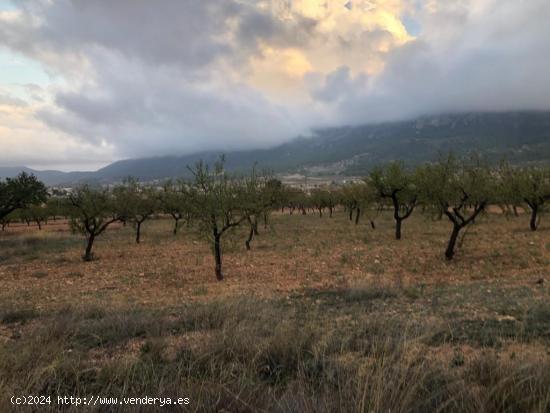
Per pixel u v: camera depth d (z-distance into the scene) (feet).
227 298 38.32
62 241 119.75
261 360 17.16
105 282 59.36
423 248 79.97
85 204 82.74
